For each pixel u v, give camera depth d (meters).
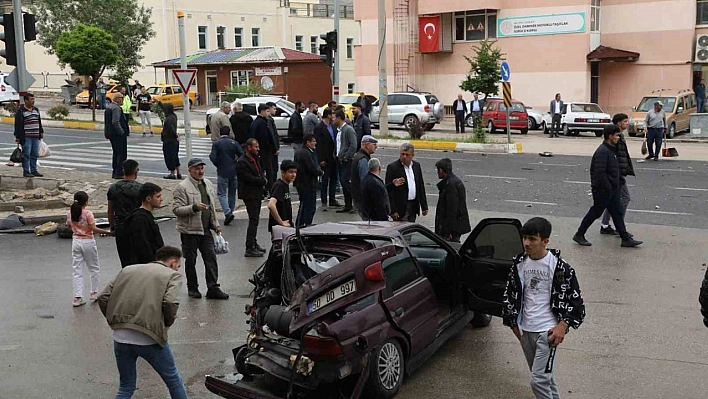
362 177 11.96
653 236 12.42
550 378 5.42
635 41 36.41
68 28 44.59
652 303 8.91
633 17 36.31
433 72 41.12
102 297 5.77
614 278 10.00
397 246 6.73
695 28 35.12
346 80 60.34
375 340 6.05
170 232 13.42
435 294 7.34
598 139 30.11
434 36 40.03
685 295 9.21
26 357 7.49
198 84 47.06
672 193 16.22
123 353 5.68
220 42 54.84
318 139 15.27
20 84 16.45
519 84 38.12
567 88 36.75
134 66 47.66
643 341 7.67
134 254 7.80
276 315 6.13
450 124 37.72
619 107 37.12
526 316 5.47
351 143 14.77
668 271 10.30
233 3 55.00
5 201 14.89
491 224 7.32
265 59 43.66
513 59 38.19
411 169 11.02
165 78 50.81
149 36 47.66
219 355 7.51
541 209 14.91
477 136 26.56
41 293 9.76
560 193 16.61
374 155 24.20
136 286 5.67
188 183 9.21
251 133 15.65
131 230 7.80
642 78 36.44
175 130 17.50
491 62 32.00
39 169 18.23
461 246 8.09
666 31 35.50
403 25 41.34
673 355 7.29
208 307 9.09
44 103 47.88
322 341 5.66
